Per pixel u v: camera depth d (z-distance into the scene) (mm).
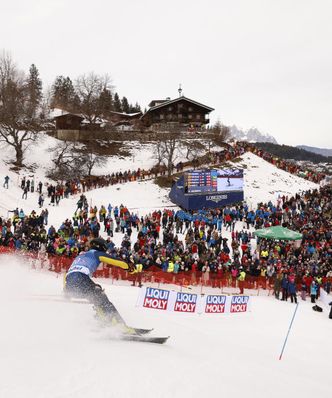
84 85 59625
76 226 27062
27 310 6254
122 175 43250
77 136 54281
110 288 15383
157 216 29422
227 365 6090
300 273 20094
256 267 20125
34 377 3902
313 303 18859
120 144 55250
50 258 16953
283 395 5305
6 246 18703
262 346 10930
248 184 43938
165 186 41375
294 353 10930
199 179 34750
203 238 26438
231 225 31641
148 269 18500
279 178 47750
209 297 13484
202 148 52844
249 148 56750
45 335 5340
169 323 8797
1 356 4328
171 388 4387
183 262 19266
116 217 28000
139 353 5332
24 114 45500
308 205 36406
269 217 32281
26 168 43125
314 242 26625
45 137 52875
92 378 4148
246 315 14625
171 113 65438
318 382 7121
